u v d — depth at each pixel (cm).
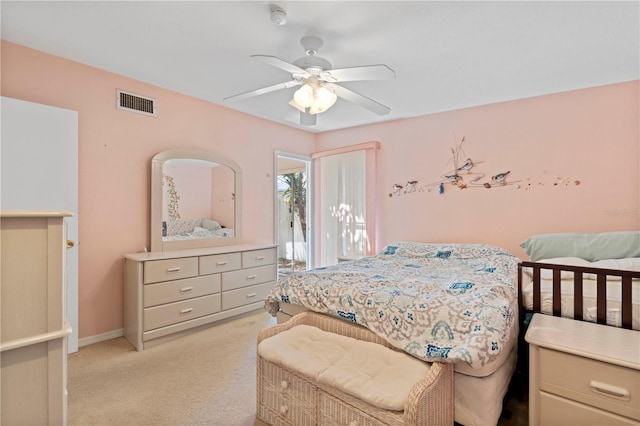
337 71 197
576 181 295
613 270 168
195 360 240
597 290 172
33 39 223
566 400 136
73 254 250
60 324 95
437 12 186
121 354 249
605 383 127
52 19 198
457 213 359
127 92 286
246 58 247
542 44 220
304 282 229
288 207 629
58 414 95
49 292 93
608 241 256
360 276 231
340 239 445
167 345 267
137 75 281
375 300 185
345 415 139
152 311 264
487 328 147
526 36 211
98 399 189
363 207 423
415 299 176
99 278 272
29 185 225
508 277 231
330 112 374
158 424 168
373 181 415
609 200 280
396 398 125
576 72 261
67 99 252
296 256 625
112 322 280
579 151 294
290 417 161
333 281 220
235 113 376
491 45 222
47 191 233
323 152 458
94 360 238
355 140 440
